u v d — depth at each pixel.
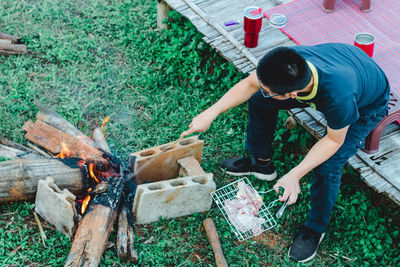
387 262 3.99
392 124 4.41
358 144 3.51
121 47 5.69
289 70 2.71
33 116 4.80
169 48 5.49
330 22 5.36
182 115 5.06
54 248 3.76
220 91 5.31
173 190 3.86
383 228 4.11
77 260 3.42
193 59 5.43
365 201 4.32
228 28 5.36
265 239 4.12
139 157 4.01
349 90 2.94
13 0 6.14
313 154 3.19
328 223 4.24
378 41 5.08
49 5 6.11
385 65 4.77
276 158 4.70
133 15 6.19
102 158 4.00
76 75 5.30
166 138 4.77
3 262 3.62
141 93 5.24
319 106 3.03
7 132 4.58
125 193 4.01
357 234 4.17
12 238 3.77
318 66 2.96
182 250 3.90
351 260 4.01
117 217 3.91
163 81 5.37
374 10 5.48
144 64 5.55
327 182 3.58
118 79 5.32
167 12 5.89
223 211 4.22
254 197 4.20
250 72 4.82
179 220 4.11
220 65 5.36
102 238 3.57
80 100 5.04
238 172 4.54
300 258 3.95
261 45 5.10
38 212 3.88
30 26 5.78
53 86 5.11
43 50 5.51
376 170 4.00
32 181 3.78
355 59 3.20
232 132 4.91
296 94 2.89
